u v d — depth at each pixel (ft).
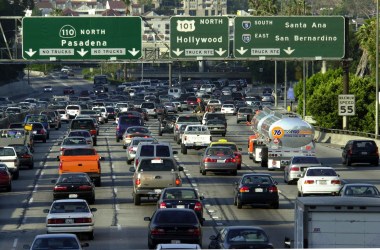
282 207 253.85
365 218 139.03
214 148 327.06
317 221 139.33
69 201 202.28
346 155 364.17
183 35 427.33
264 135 351.87
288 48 425.69
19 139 382.63
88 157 300.40
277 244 191.52
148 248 185.47
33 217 241.96
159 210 181.37
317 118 528.63
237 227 158.81
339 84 524.52
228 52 426.92
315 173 264.52
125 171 344.69
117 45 428.97
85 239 201.36
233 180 314.76
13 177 324.39
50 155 404.77
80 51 428.97
